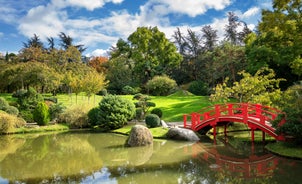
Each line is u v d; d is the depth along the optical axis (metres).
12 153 17.69
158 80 48.25
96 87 35.56
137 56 56.06
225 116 19.44
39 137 23.42
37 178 12.36
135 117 27.12
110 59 60.78
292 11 20.91
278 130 14.83
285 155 14.23
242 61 38.62
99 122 25.81
